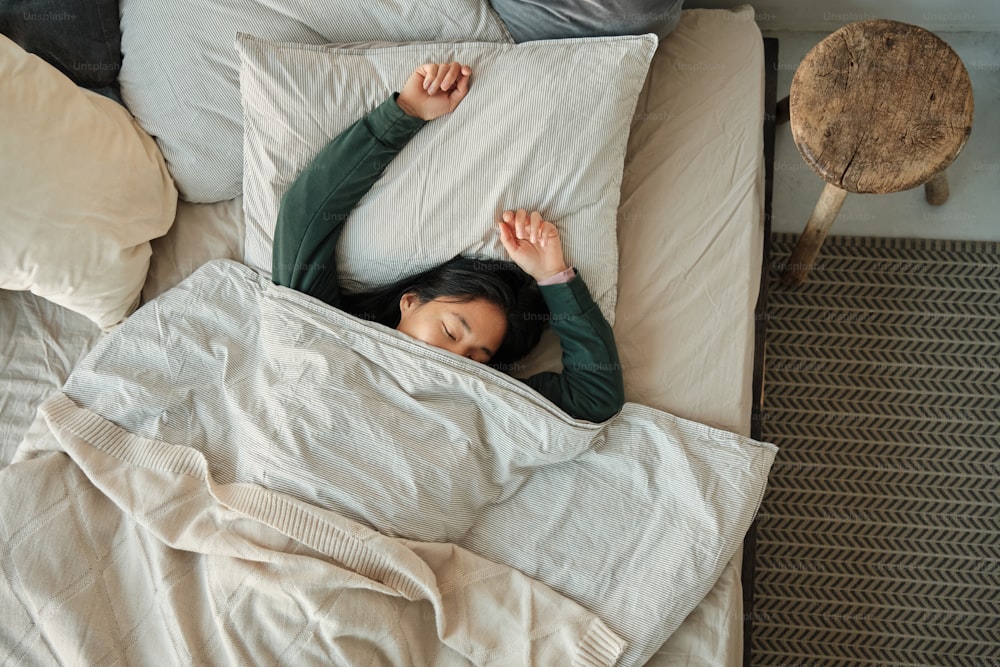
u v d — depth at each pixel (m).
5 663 0.95
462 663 0.99
